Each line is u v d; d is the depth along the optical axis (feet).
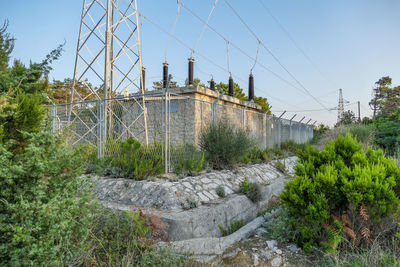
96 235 10.64
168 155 20.38
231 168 24.13
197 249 11.03
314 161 13.16
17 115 8.39
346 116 95.45
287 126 50.44
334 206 11.15
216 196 17.90
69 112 26.40
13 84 9.20
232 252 11.18
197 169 20.68
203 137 25.00
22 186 7.27
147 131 35.45
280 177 28.53
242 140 25.35
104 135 24.41
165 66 49.98
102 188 17.95
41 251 6.62
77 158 8.36
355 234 10.52
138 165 19.44
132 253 10.09
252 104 53.06
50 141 7.96
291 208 11.84
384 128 39.58
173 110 39.06
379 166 11.55
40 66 10.69
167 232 12.42
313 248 10.84
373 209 10.11
